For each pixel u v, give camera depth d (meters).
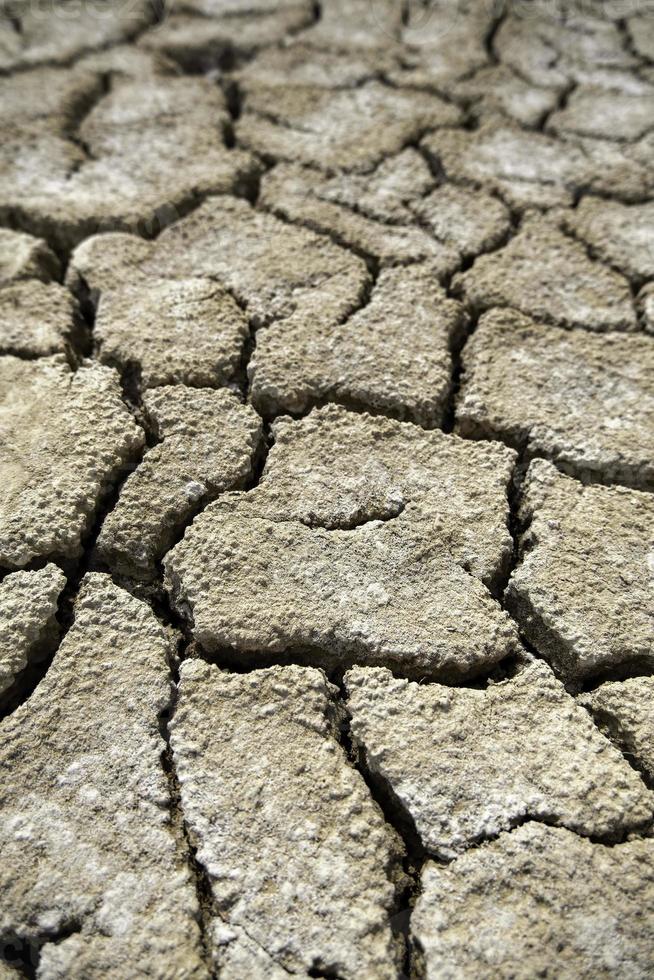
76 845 0.54
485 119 0.92
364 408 0.70
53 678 0.58
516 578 0.62
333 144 0.88
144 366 0.70
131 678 0.58
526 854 0.54
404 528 0.64
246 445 0.66
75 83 0.94
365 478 0.66
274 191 0.83
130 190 0.83
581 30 1.04
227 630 0.59
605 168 0.87
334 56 0.99
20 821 0.54
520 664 0.60
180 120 0.91
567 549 0.63
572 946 0.52
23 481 0.64
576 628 0.60
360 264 0.77
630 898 0.53
